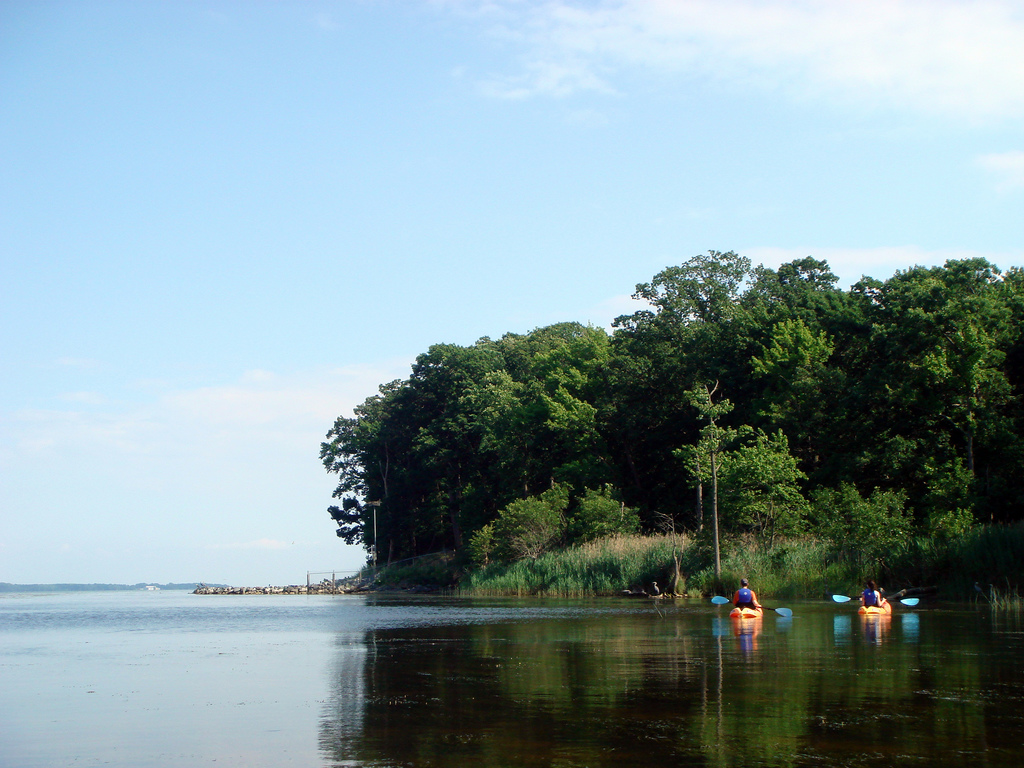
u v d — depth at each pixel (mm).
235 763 9508
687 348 70188
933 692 12781
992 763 8922
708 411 45250
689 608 33750
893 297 56312
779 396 56969
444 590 73688
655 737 10164
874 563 37094
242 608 50062
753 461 42344
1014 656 16594
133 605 60062
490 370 97062
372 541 105688
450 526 100625
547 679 14680
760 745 9719
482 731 10672
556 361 85188
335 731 10961
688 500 68312
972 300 44406
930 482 42312
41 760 9859
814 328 60938
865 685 13430
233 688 14859
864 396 49062
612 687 13641
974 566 33344
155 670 17672
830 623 24344
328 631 27375
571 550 55094
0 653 21734
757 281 72750
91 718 12250
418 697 13258
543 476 81062
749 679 14195
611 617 29375
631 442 72812
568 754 9445
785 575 38500
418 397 100062
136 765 9516
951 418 44500
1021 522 35312
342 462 112250
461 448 94500
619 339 77812
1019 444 42000
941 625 23031
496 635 23484
